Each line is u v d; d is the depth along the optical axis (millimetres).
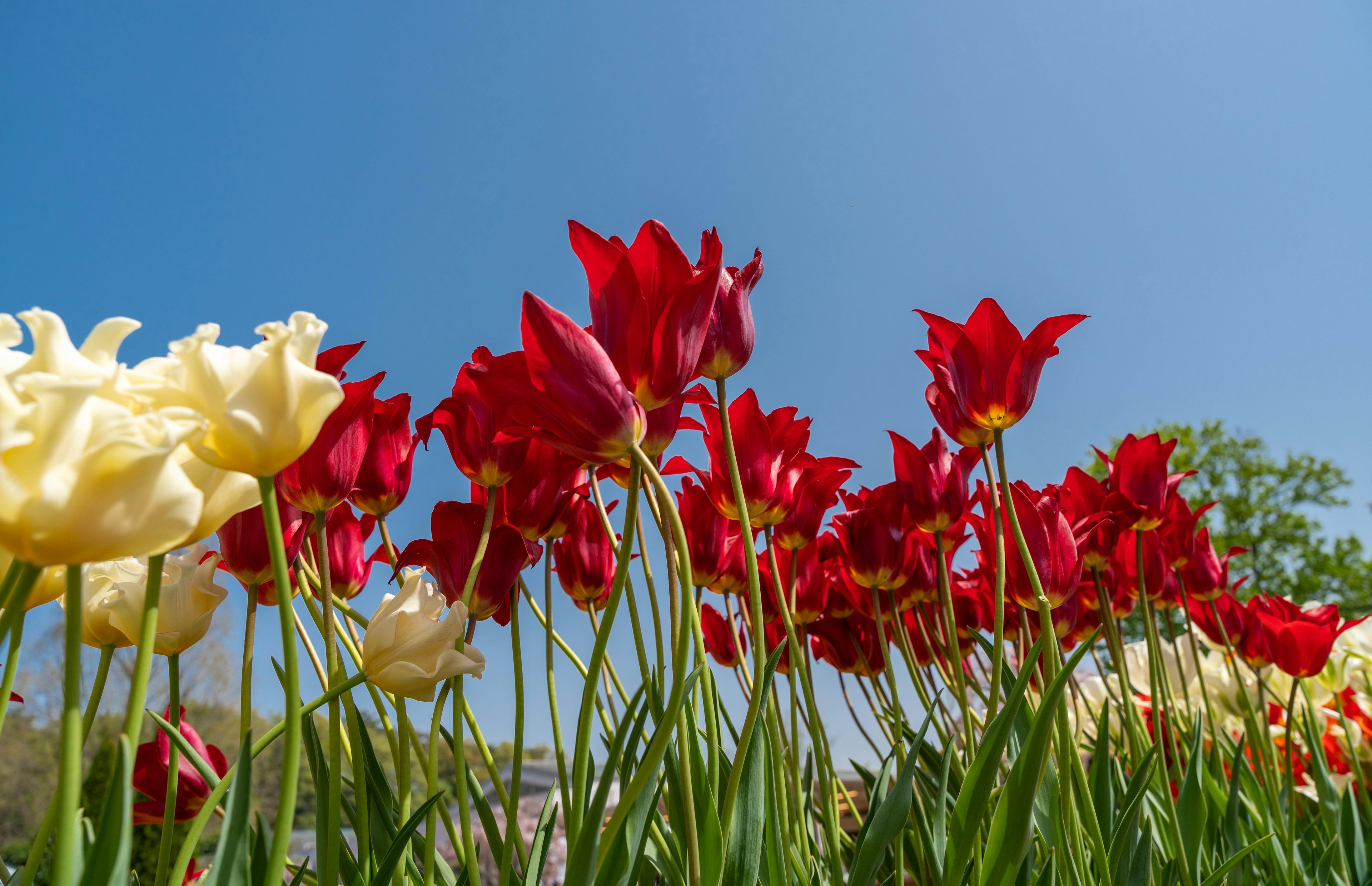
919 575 682
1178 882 570
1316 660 777
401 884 380
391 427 445
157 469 204
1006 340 476
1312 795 953
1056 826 503
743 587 588
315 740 364
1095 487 652
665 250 355
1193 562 842
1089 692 1159
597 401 306
